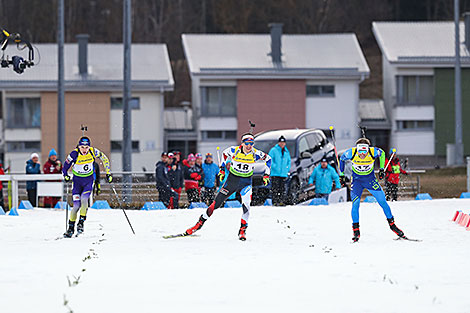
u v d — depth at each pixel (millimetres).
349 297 19078
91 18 197500
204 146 117750
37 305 18062
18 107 113500
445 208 46375
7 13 190125
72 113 113250
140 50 123250
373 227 36344
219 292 19594
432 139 121000
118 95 114375
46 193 52156
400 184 70000
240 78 116062
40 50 120375
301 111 117438
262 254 26422
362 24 199625
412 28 128375
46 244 29453
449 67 120062
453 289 20172
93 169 33812
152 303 18266
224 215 42375
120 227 36844
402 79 121312
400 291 19859
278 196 51250
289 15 197125
